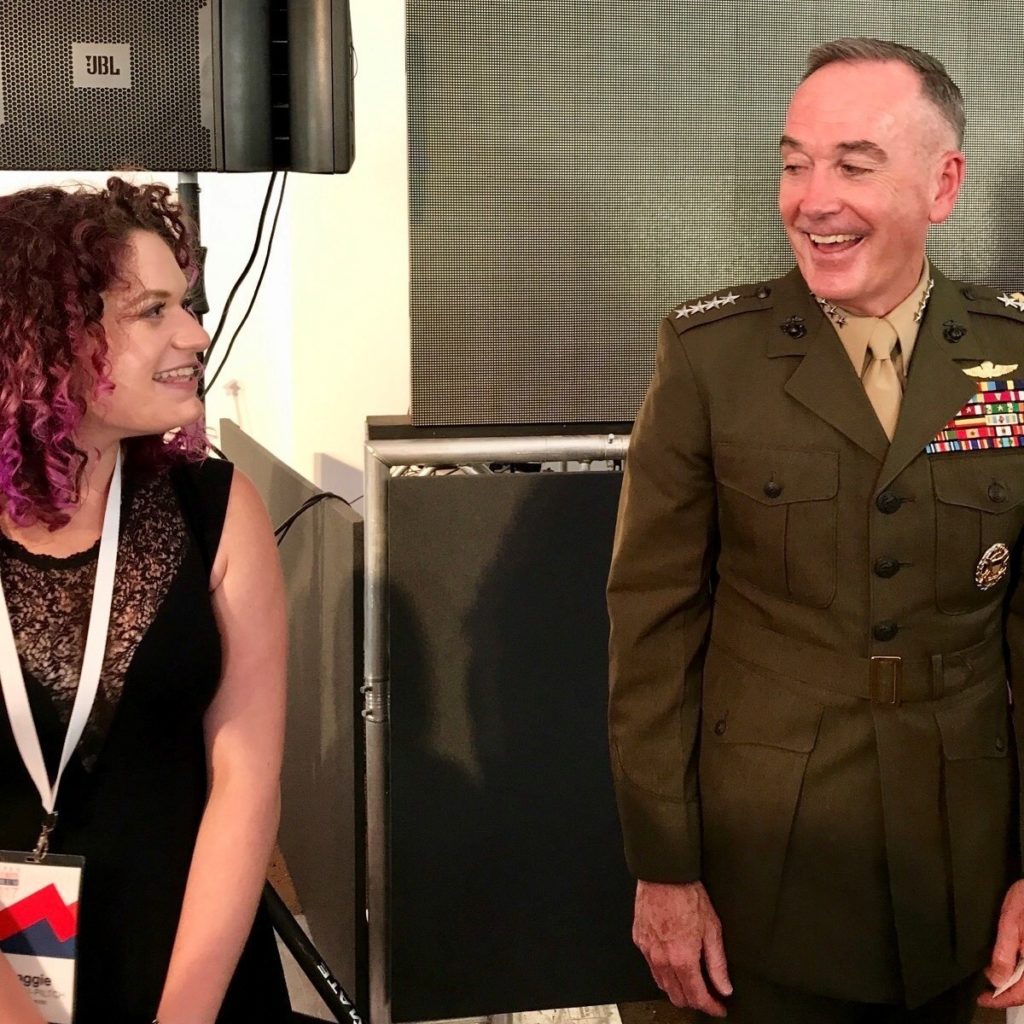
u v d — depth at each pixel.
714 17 2.11
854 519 1.46
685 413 1.52
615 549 1.59
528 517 2.14
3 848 1.43
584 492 2.15
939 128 1.45
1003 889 1.53
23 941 1.39
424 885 2.19
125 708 1.43
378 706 2.14
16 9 1.94
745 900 1.52
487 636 2.15
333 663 2.34
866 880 1.49
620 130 2.12
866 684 1.47
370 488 2.10
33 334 1.33
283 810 2.91
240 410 3.29
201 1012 1.44
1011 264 2.24
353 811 2.22
